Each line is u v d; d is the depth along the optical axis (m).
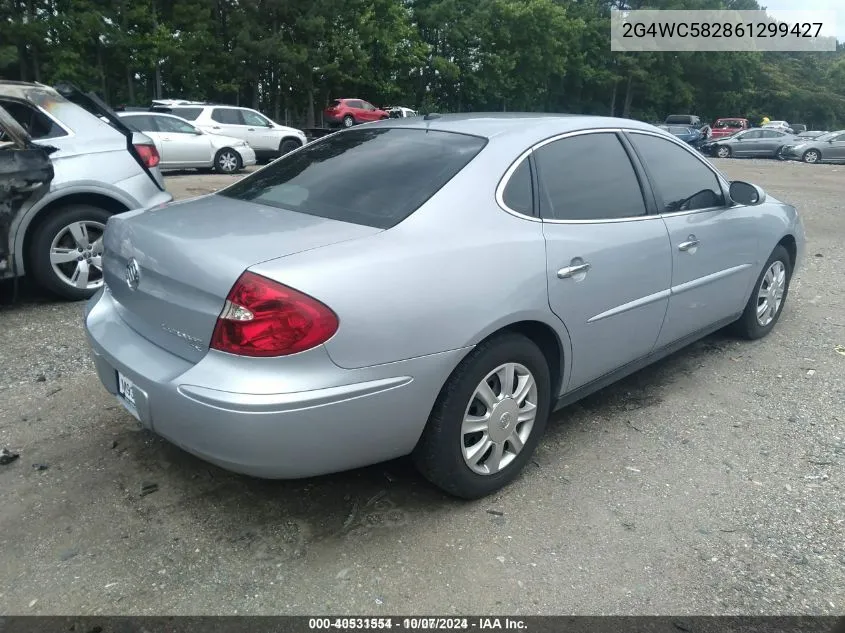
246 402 2.23
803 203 13.12
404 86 38.38
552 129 3.27
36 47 26.70
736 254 4.28
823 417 3.79
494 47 40.72
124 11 27.78
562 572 2.49
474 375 2.68
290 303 2.24
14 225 5.09
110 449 3.26
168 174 16.64
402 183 2.87
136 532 2.66
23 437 3.35
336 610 2.29
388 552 2.58
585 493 3.00
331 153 3.40
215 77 31.00
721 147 30.56
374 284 2.38
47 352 4.44
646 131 3.82
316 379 2.30
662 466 3.24
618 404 3.94
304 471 2.42
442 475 2.75
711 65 55.44
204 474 3.07
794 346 4.92
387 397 2.45
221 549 2.58
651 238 3.49
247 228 2.65
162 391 2.43
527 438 3.03
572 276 3.02
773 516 2.85
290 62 30.75
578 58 46.44
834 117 76.75
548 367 3.14
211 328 2.36
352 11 32.84
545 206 3.05
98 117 5.72
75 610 2.27
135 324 2.79
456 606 2.31
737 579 2.47
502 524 2.76
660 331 3.74
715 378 4.32
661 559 2.57
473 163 2.91
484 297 2.64
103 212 5.52
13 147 5.03
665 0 51.94
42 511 2.78
